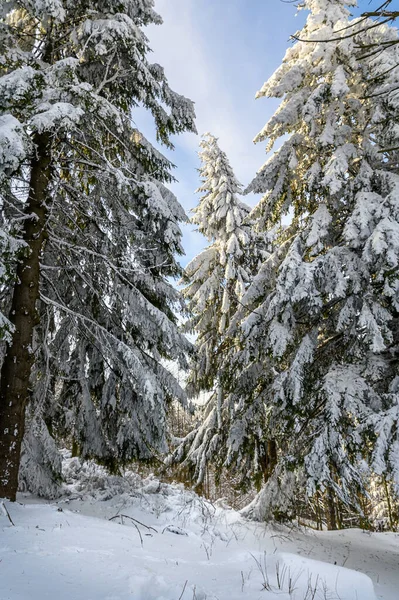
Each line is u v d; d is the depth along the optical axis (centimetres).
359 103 846
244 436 942
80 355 903
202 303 1370
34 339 795
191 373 1402
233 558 529
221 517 842
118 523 605
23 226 697
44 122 525
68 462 1111
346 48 814
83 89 597
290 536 796
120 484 905
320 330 896
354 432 622
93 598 310
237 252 1308
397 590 543
